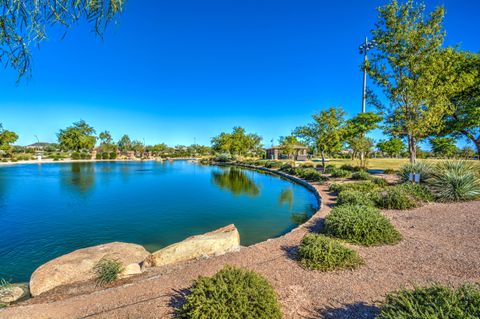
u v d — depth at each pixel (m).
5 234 8.11
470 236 5.50
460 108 17.61
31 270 5.73
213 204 12.71
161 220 9.80
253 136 64.38
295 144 54.38
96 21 2.61
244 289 2.98
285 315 3.07
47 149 79.81
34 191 16.53
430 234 5.78
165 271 4.66
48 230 8.55
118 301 3.44
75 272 4.64
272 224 9.18
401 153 55.22
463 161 11.35
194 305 2.84
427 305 2.50
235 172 31.73
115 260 4.79
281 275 4.10
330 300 3.35
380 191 9.91
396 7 12.16
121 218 10.06
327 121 22.48
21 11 2.31
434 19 11.70
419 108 12.62
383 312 2.59
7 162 43.62
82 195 15.30
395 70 12.74
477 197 8.96
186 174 28.95
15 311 3.29
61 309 3.30
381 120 24.23
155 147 81.75
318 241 4.76
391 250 4.98
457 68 16.31
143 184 20.22
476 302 2.41
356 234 5.48
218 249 5.48
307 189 16.86
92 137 69.94
